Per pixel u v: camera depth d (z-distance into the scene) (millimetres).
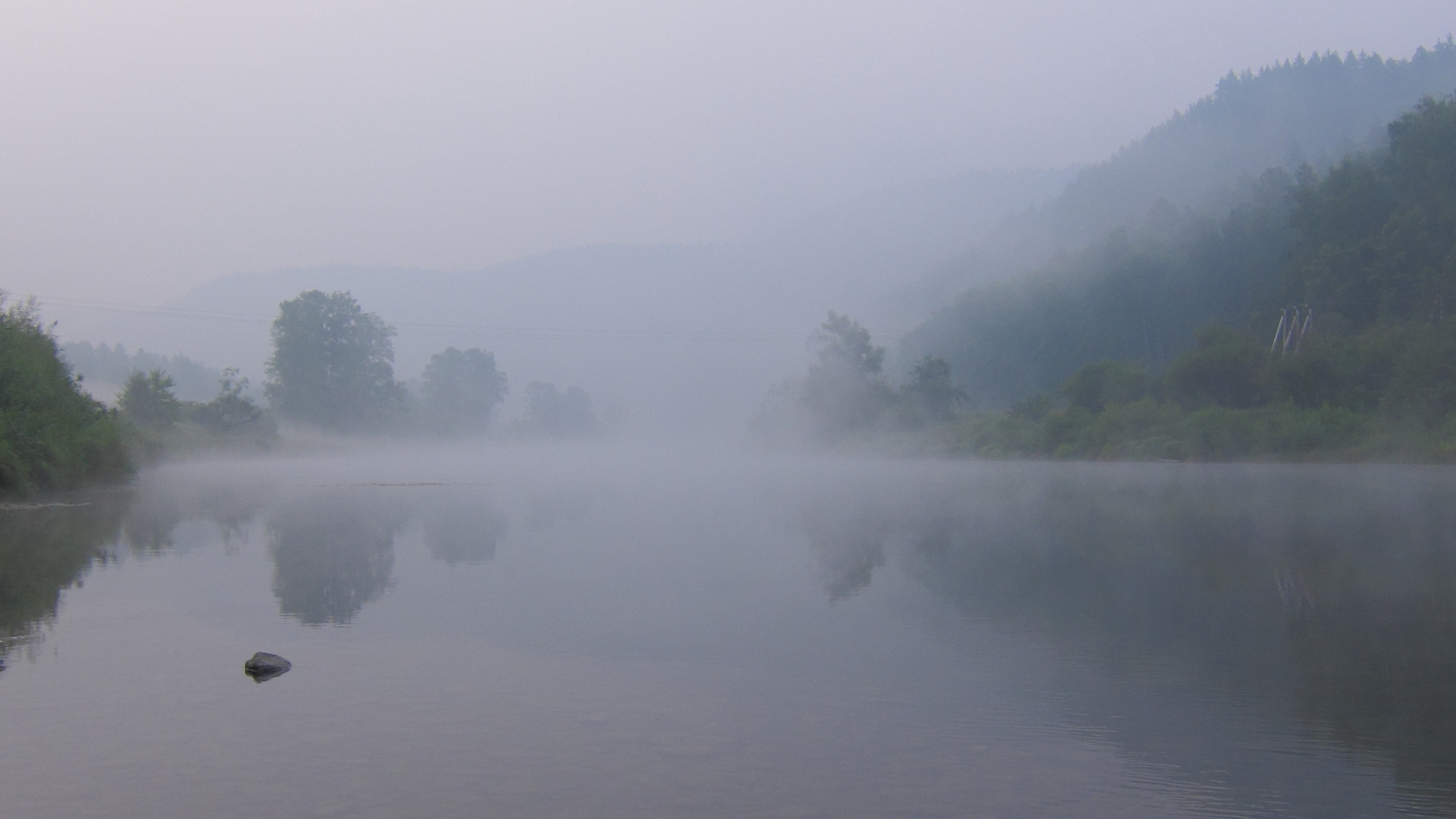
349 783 5316
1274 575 12445
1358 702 6816
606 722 6410
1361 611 10047
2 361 30781
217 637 8914
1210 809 5000
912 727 6301
